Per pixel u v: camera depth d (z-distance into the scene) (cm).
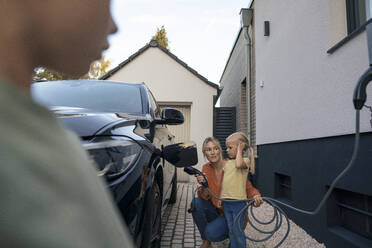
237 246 230
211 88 832
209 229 252
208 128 816
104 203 27
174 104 855
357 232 266
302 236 323
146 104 271
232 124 965
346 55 259
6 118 20
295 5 382
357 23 279
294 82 383
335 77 279
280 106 438
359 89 132
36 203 18
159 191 226
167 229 373
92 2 30
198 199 268
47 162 21
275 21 472
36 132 22
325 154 297
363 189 231
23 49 26
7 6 25
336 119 274
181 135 849
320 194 305
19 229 17
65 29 28
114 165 148
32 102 24
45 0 27
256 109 584
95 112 191
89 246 21
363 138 232
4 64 24
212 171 262
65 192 21
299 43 367
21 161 19
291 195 422
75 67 32
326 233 288
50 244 18
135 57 844
